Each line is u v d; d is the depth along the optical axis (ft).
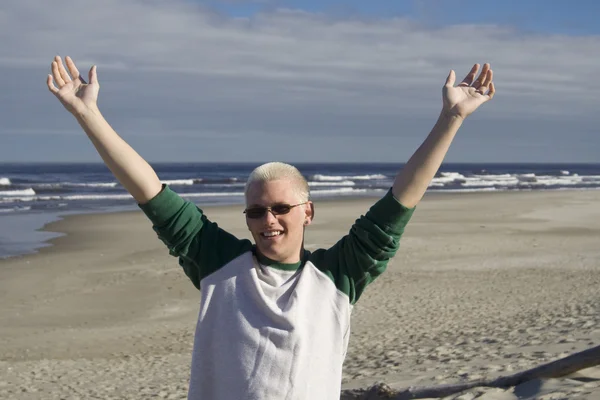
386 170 496.64
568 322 34.09
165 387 29.73
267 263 7.60
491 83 7.77
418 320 42.14
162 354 36.76
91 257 67.51
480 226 95.14
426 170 7.47
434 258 67.10
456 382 21.99
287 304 7.27
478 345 31.09
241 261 7.59
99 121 7.36
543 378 19.31
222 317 7.38
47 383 31.35
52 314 46.21
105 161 7.43
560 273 58.90
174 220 7.59
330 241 78.59
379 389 20.95
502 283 54.49
